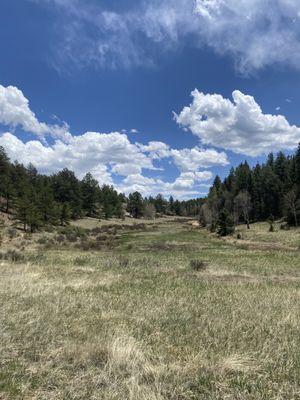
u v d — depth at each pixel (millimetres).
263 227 85062
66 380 5281
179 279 17250
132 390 4891
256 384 5301
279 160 118188
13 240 49406
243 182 112875
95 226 95812
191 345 7086
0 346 6430
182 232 77750
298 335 7777
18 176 97688
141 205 151125
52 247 43062
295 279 18719
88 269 20656
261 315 9594
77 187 112188
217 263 25953
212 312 10078
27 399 4711
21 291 12062
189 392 5008
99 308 10164
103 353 6336
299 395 5016
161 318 9164
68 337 7246
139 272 20078
